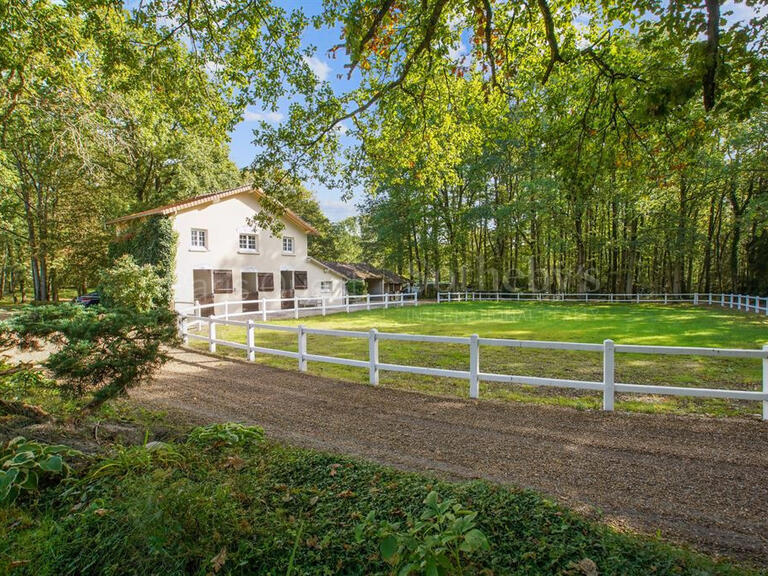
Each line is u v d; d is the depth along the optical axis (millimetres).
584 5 6473
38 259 27156
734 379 7875
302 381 8148
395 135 9469
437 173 10945
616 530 2994
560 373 8586
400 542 2295
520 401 6660
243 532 2742
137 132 13391
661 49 4520
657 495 3578
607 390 6051
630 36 6078
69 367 4336
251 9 7293
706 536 2955
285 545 2645
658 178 6230
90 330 4438
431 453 4574
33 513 3098
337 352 11469
